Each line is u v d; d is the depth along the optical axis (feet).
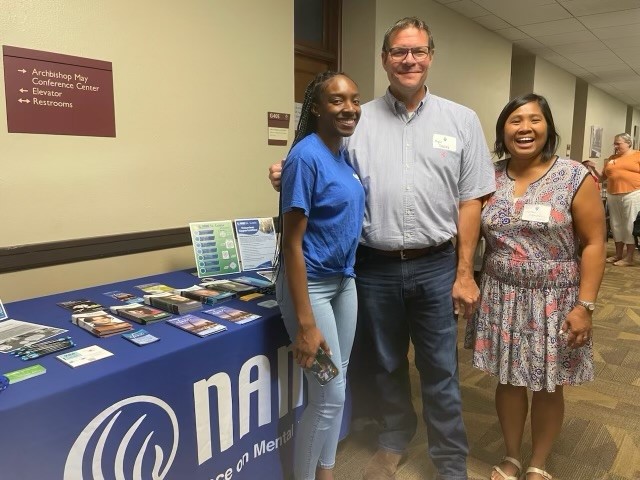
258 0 8.17
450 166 5.30
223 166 7.95
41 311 5.00
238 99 8.04
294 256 4.18
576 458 6.51
